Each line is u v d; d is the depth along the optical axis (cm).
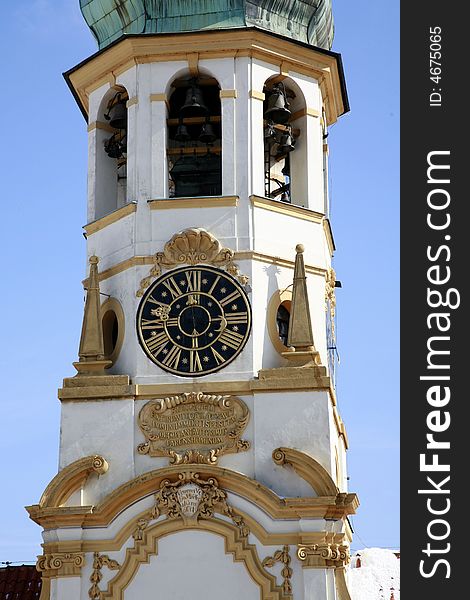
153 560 4947
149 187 5350
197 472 4984
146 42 5450
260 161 5362
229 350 5153
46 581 4988
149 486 4988
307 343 5125
